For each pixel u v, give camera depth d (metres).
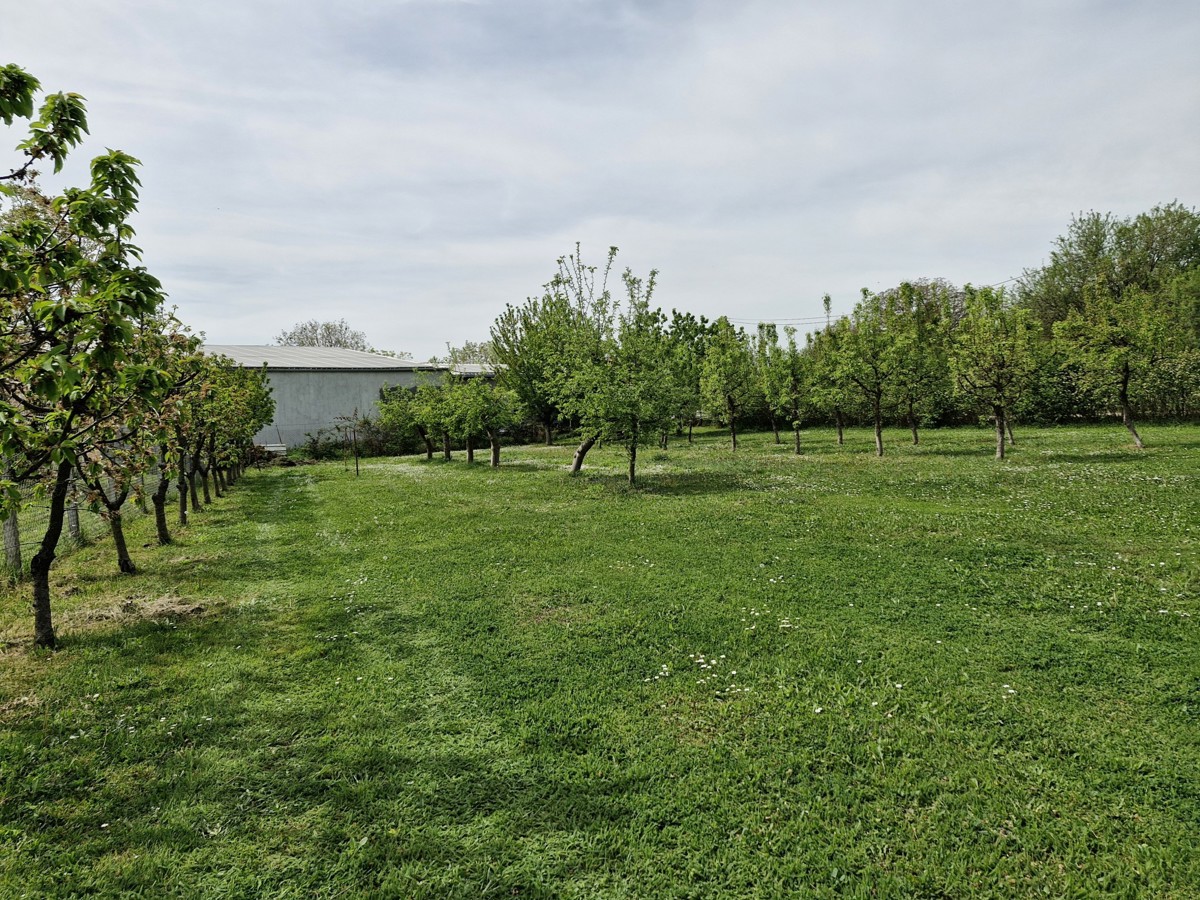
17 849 4.12
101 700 6.19
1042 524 11.73
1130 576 8.55
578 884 3.77
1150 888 3.54
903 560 9.87
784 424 48.69
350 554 12.33
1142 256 40.75
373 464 34.94
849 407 30.81
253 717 5.84
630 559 10.80
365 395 46.09
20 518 18.84
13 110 4.44
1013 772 4.61
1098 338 23.11
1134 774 4.52
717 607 8.23
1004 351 21.81
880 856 3.90
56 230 5.09
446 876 3.85
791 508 14.65
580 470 24.55
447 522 14.98
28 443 5.15
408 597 9.31
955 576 9.00
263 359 46.72
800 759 4.88
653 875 3.82
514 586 9.57
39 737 5.46
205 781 4.85
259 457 36.69
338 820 4.40
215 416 17.47
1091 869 3.71
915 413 31.16
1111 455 21.34
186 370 13.37
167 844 4.16
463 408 28.14
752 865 3.86
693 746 5.14
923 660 6.43
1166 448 22.11
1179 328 29.89
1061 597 7.97
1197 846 3.82
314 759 5.15
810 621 7.61
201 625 8.43
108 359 4.42
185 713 5.90
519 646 7.32
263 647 7.59
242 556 12.62
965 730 5.16
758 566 9.98
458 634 7.77
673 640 7.26
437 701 6.11
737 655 6.79
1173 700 5.46
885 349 26.34
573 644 7.30
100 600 9.62
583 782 4.72
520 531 13.53
